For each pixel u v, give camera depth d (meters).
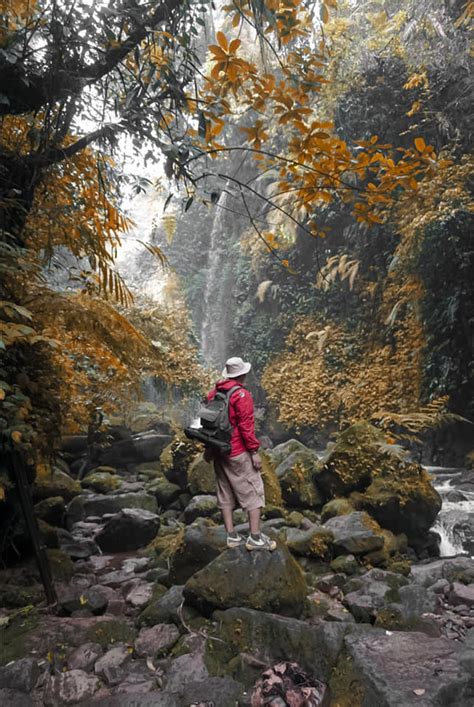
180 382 11.67
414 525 5.91
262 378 16.45
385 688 2.76
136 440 9.84
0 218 4.21
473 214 9.89
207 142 3.92
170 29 3.96
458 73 10.79
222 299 18.91
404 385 11.85
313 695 2.97
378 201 4.13
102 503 7.42
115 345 4.59
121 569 5.49
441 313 10.83
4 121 4.53
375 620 3.80
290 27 3.69
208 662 3.34
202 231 21.36
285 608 3.78
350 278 13.07
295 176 4.03
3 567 4.96
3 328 3.25
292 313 16.12
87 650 3.52
